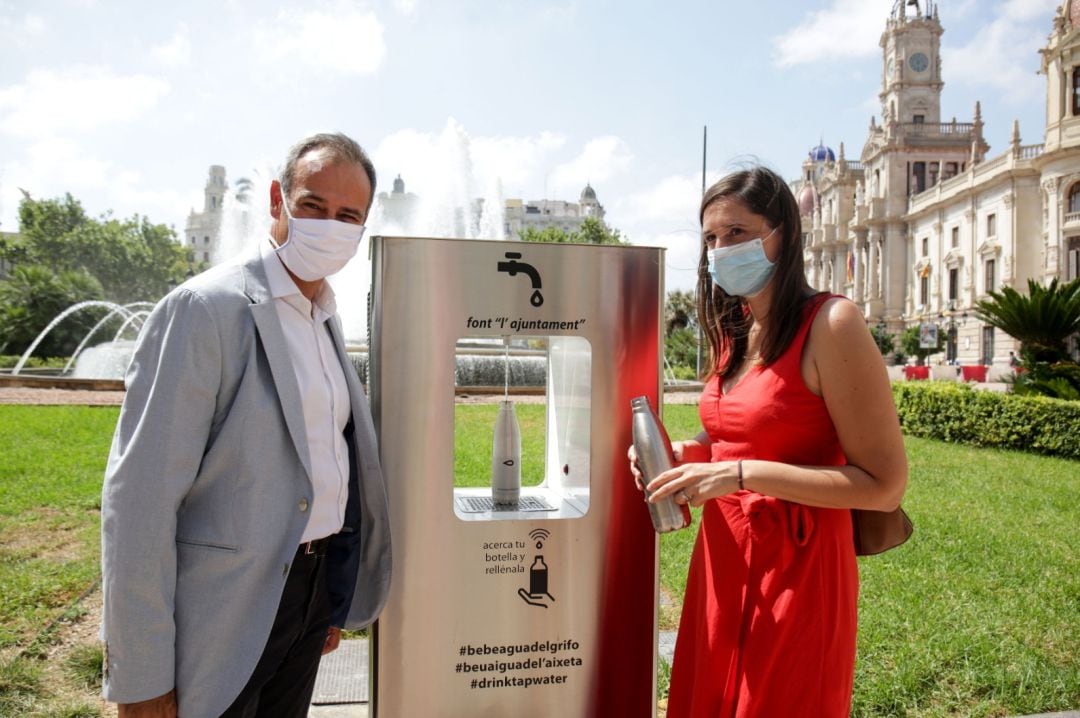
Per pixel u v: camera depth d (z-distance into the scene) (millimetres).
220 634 1571
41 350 33938
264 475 1610
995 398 11633
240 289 1657
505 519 2152
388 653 2098
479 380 13180
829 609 1777
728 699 1836
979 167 47344
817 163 94812
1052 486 7941
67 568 4191
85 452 7422
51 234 60719
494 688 2166
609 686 2238
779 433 1793
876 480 1675
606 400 2193
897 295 59875
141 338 1587
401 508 2080
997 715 2998
